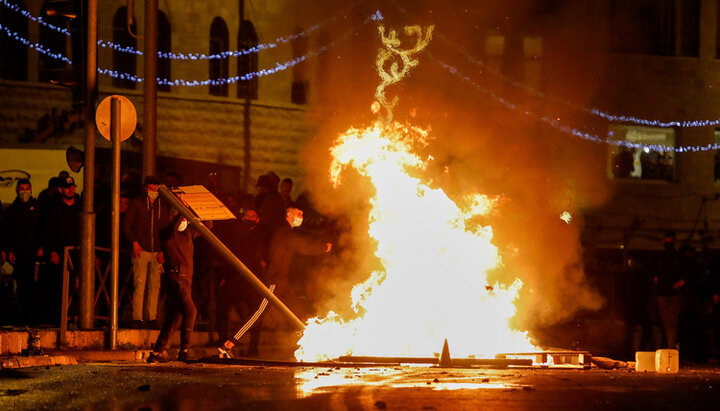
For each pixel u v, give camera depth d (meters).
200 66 79.50
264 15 81.31
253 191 80.31
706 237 89.44
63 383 25.97
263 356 41.62
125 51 76.88
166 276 34.50
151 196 40.06
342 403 21.88
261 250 40.22
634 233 87.38
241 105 80.31
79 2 37.69
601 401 23.20
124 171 72.94
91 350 36.34
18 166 55.34
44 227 42.81
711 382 29.75
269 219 46.16
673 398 24.25
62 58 75.00
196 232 34.81
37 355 32.94
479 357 38.22
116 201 37.56
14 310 48.88
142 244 40.06
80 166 45.97
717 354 53.44
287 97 81.88
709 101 90.25
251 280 35.69
